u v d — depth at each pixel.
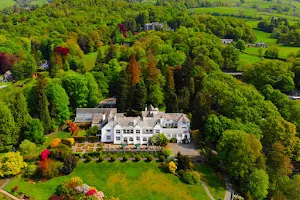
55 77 181.38
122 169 122.19
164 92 170.25
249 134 122.94
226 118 137.75
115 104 168.00
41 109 139.38
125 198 110.19
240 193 114.88
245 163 115.94
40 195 107.62
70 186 108.62
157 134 135.88
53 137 140.12
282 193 115.19
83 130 145.88
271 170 120.25
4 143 126.50
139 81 165.38
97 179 116.94
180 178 119.69
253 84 196.75
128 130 135.50
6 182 111.88
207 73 190.38
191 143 139.00
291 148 129.75
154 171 121.88
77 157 123.81
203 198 112.06
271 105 146.50
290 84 190.38
